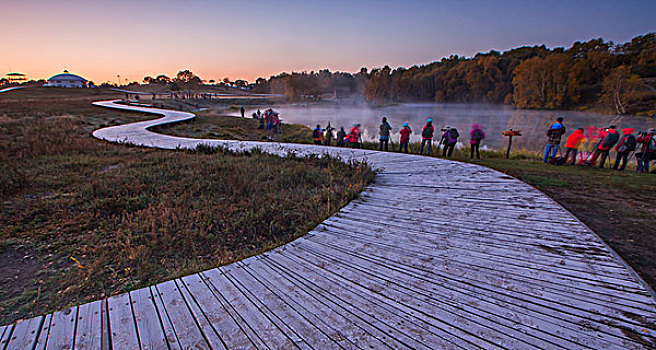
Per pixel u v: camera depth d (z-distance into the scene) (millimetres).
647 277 3082
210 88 193250
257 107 94188
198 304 2789
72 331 2436
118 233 4578
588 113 61000
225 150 12242
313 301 2803
